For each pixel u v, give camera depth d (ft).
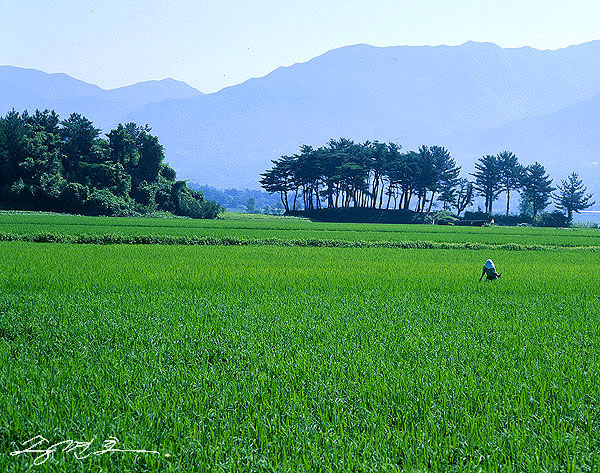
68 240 132.98
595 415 24.02
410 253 121.49
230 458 19.71
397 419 23.31
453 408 24.21
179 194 343.26
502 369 30.12
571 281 71.77
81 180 316.81
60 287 58.13
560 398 25.75
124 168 340.39
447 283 67.10
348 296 56.08
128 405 24.00
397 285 64.90
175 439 21.31
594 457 20.02
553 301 55.67
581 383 27.81
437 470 19.57
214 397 25.20
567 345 36.22
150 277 66.54
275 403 24.72
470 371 29.48
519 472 19.43
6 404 23.67
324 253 114.83
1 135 291.58
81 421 22.38
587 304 53.93
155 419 22.71
